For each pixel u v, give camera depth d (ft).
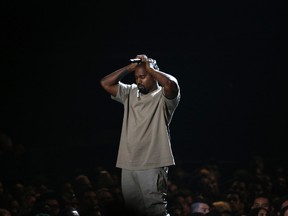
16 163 155.53
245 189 112.68
